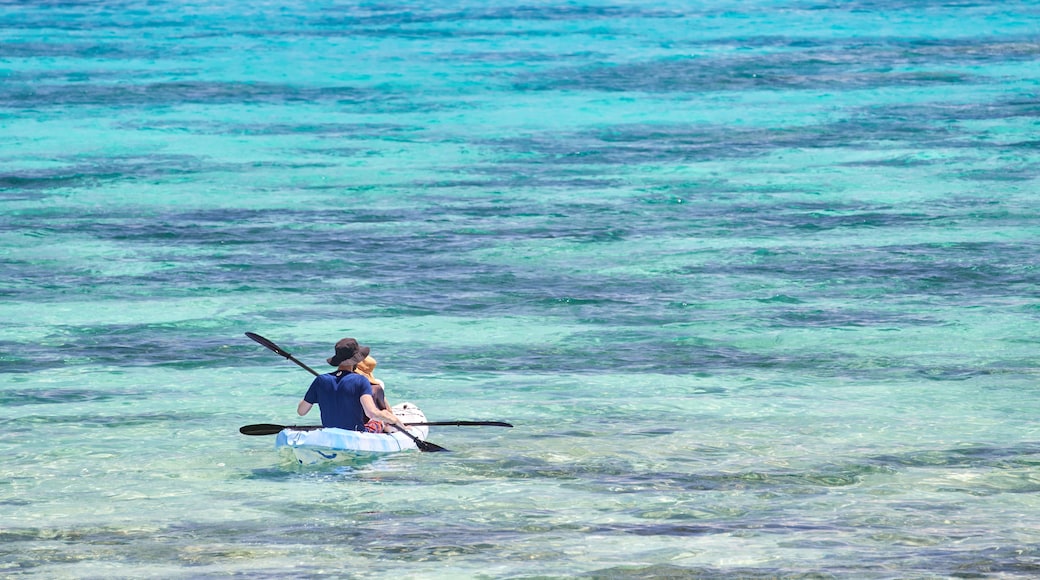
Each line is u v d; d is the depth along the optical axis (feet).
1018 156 375.04
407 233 288.10
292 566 109.19
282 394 174.91
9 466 141.08
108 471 139.13
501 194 331.16
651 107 474.49
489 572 107.34
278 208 315.17
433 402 170.91
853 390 175.52
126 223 298.15
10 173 357.82
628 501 127.44
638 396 172.96
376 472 137.59
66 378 182.91
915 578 105.09
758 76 548.31
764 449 147.23
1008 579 104.83
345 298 233.35
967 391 174.09
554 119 451.94
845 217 301.22
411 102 492.13
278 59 618.03
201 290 239.09
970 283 240.94
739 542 114.52
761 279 245.24
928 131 418.51
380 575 106.73
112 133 424.87
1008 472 137.69
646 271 252.62
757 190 333.62
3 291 237.66
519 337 207.10
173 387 178.40
